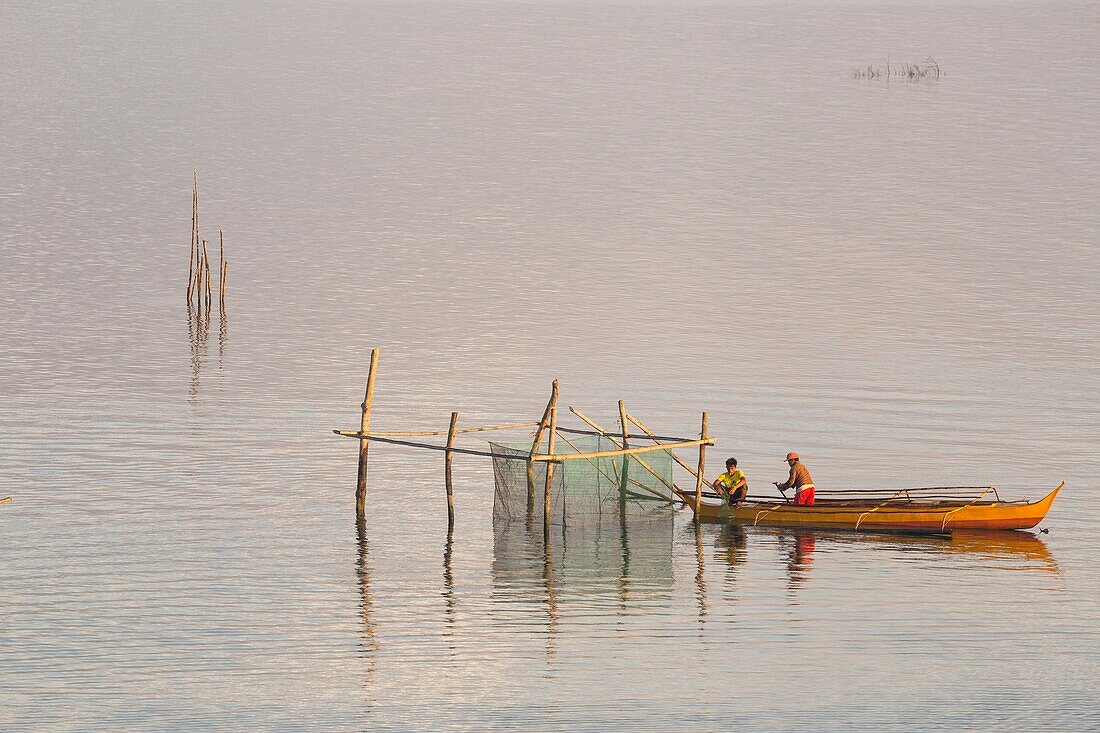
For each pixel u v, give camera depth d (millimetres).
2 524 138125
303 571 126438
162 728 92062
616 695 98188
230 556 130250
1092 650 106938
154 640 108062
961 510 140875
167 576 123812
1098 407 195250
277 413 188250
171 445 170625
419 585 122938
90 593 118875
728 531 143625
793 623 113312
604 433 150750
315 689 98938
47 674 100938
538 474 148375
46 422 180000
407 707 96000
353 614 114938
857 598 119938
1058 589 122250
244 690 98688
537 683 100312
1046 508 139375
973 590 122000
